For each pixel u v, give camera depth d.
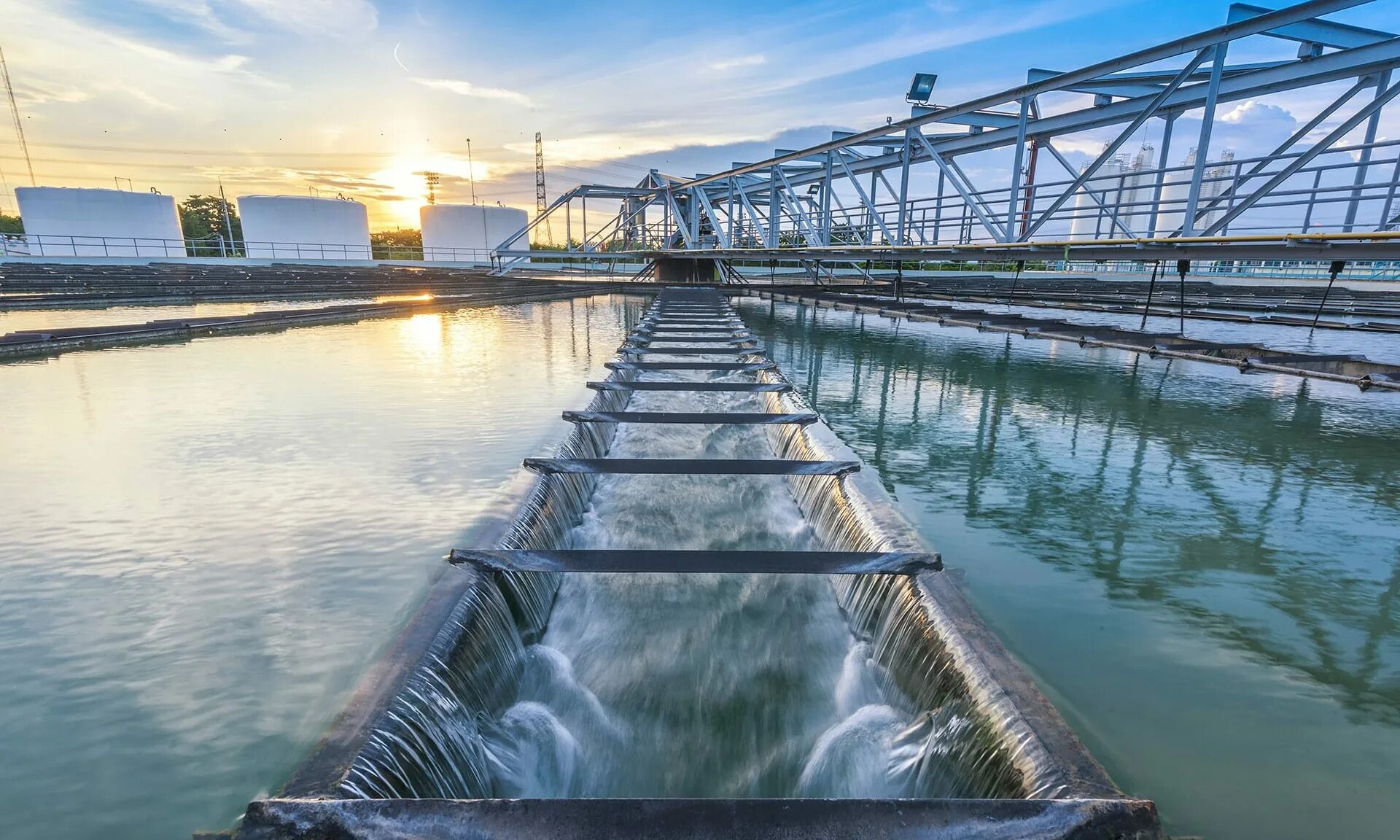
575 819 2.38
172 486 6.48
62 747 3.19
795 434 9.05
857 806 2.44
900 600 4.58
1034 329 20.41
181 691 3.59
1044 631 4.48
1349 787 3.18
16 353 13.37
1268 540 6.01
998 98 14.73
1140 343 16.77
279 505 6.04
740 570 4.68
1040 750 2.96
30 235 45.25
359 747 2.85
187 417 8.98
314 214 57.69
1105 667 4.09
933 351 17.97
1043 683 3.93
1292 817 3.00
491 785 3.64
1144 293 35.41
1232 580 5.25
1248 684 3.96
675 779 3.82
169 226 51.41
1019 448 8.83
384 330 19.58
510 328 20.97
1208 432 9.75
